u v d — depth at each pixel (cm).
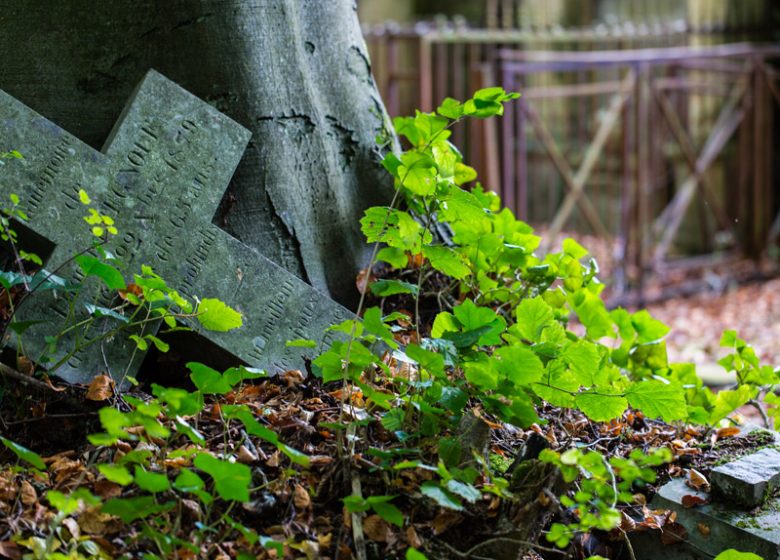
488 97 383
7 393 364
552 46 1469
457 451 338
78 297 378
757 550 361
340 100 462
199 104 405
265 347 405
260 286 409
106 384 364
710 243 1259
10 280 346
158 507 294
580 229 1370
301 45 448
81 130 419
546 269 426
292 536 327
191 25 420
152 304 372
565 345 374
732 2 1308
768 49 1156
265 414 370
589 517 303
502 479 328
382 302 439
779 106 1277
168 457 340
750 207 1199
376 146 473
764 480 378
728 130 1150
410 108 1358
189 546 293
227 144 409
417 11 1614
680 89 1114
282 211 438
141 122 398
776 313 1019
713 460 405
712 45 1312
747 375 446
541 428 414
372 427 369
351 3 477
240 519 330
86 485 333
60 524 316
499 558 330
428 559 328
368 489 341
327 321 418
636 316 454
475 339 350
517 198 996
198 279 400
